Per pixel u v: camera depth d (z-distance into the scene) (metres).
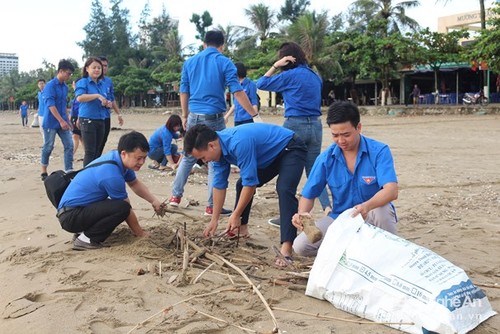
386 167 3.84
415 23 39.22
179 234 4.67
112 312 3.36
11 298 3.63
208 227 4.82
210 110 6.07
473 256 4.63
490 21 25.61
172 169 9.91
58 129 8.80
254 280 3.87
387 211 3.96
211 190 6.00
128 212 4.70
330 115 3.79
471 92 38.91
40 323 3.22
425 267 3.18
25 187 8.18
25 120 31.95
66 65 8.62
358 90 45.53
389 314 3.14
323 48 37.44
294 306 3.47
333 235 3.46
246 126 4.59
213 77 6.02
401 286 3.14
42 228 5.54
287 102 5.88
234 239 5.00
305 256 4.29
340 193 4.08
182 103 6.40
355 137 3.82
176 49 63.34
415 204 6.84
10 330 3.18
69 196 4.68
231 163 4.65
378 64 33.19
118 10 72.62
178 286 3.77
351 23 45.97
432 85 42.09
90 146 8.18
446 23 42.75
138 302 3.51
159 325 3.17
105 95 8.39
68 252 4.60
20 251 4.67
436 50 32.47
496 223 5.83
